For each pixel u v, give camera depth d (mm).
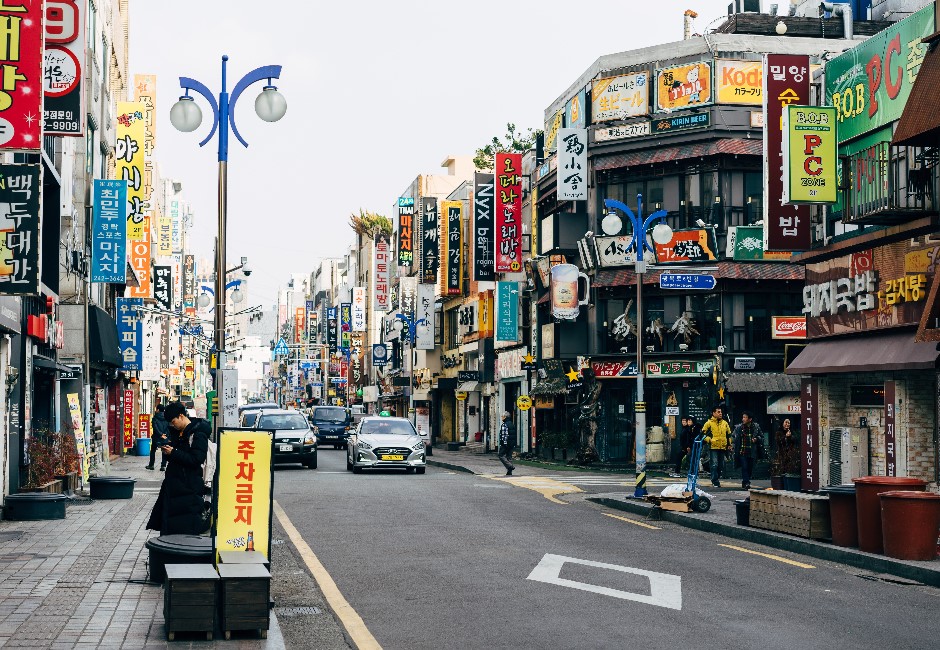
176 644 8305
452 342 66188
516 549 14688
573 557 13867
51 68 19078
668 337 39000
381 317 96438
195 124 17312
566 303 40500
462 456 50812
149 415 63688
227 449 9992
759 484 30641
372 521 18234
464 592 11250
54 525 16984
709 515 19141
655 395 39562
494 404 56406
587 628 9367
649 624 9531
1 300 17828
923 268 19391
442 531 16812
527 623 9609
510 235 47812
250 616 8641
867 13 41625
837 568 13336
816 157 21766
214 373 17391
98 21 39688
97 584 10953
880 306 20812
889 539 13227
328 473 32344
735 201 37906
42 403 26812
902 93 20156
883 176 20109
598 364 40438
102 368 37844
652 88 39531
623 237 39406
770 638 8953
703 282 25484
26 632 8602
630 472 37188
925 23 19500
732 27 40281
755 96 37938
